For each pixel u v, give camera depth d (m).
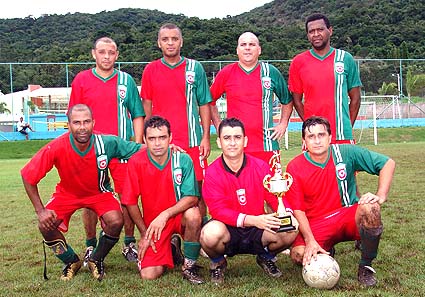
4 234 6.09
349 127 5.07
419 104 30.48
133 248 4.92
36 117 29.09
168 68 5.16
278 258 4.69
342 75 5.03
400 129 26.20
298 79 5.24
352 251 4.82
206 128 5.34
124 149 4.40
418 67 32.38
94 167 4.26
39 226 4.12
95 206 4.39
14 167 16.00
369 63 32.03
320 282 3.66
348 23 52.91
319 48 5.06
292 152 18.47
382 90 31.38
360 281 3.81
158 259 4.20
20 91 33.38
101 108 4.99
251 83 5.20
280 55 39.41
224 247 3.94
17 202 8.66
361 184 9.48
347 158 4.08
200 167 5.30
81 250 5.27
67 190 4.38
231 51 41.62
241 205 4.06
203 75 5.27
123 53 37.88
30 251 5.25
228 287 3.82
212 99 5.41
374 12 54.84
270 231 3.83
